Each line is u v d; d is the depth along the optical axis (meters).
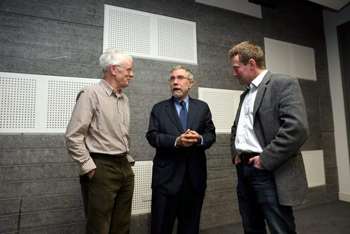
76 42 2.08
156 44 2.39
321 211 2.72
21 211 1.80
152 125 1.66
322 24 3.56
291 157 1.13
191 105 1.70
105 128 1.35
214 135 1.67
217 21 2.75
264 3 3.02
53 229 1.87
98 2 2.19
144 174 2.21
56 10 2.04
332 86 3.42
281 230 1.12
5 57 1.85
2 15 1.87
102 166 1.30
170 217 1.55
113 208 1.45
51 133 1.94
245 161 1.29
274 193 1.15
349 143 3.18
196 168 1.55
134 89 2.26
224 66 2.74
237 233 2.23
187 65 2.53
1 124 1.80
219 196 2.51
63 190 1.93
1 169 1.77
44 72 1.96
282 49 3.14
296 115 1.06
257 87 1.27
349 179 3.16
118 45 2.22
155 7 2.43
